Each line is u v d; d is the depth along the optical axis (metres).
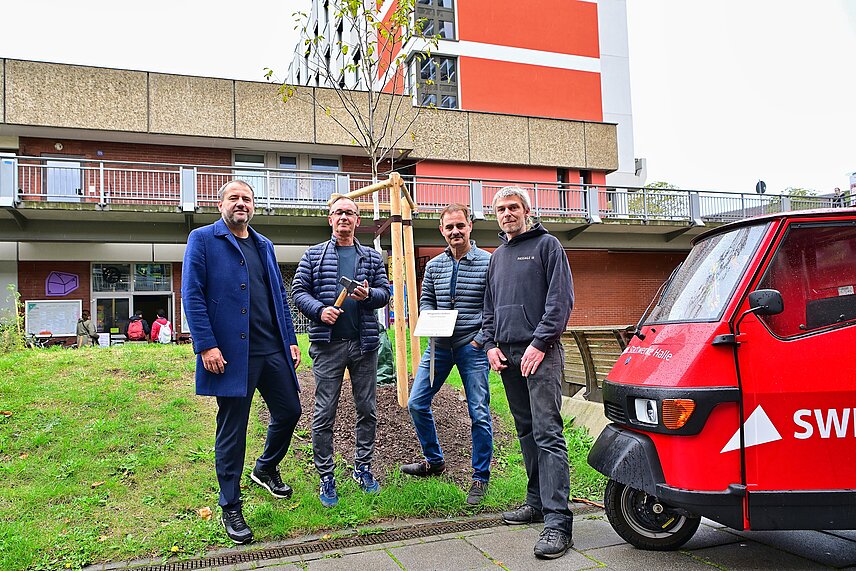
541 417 3.88
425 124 24.27
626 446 3.55
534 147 25.94
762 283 3.42
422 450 5.49
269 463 4.64
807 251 3.49
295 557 3.76
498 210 4.24
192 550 3.84
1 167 15.97
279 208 18.30
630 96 31.88
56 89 19.77
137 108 20.53
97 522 4.15
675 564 3.56
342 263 4.80
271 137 21.81
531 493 4.32
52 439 5.32
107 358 7.74
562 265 3.96
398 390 6.30
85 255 19.67
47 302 19.19
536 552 3.67
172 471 4.91
